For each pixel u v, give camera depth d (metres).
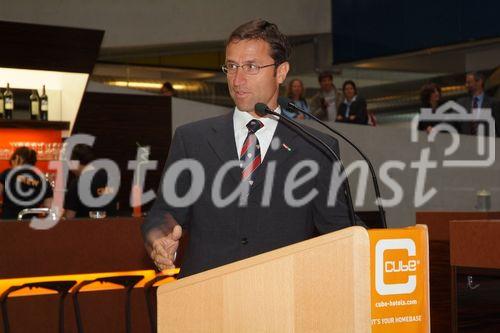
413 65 9.84
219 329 1.71
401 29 9.88
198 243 2.36
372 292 1.72
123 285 4.75
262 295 1.67
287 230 2.34
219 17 9.87
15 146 7.21
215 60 10.30
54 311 4.77
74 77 6.76
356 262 1.58
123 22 9.30
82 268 4.64
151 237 2.30
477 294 3.53
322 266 1.62
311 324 1.62
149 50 9.91
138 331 4.98
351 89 8.83
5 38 5.68
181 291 1.76
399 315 1.75
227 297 1.71
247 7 10.03
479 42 9.09
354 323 1.57
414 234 1.79
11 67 5.71
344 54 10.39
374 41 10.17
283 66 2.46
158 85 9.30
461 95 8.68
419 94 9.02
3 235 4.46
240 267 1.70
